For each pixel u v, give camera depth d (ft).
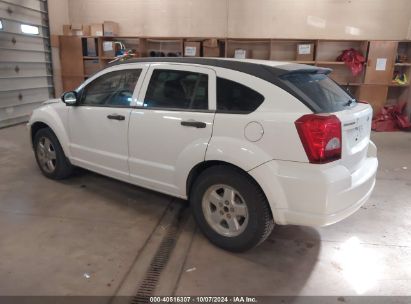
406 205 11.57
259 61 8.71
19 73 24.58
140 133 9.60
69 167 12.75
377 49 25.04
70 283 7.23
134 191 12.25
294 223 7.34
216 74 8.32
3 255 8.14
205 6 27.27
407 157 17.69
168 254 8.41
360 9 25.96
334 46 27.12
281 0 26.43
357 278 7.63
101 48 27.55
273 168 7.23
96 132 10.87
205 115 8.25
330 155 6.99
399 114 25.35
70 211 10.57
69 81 28.48
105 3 28.32
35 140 13.25
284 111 7.24
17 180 13.06
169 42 28.43
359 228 9.92
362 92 25.95
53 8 27.32
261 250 8.66
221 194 8.52
